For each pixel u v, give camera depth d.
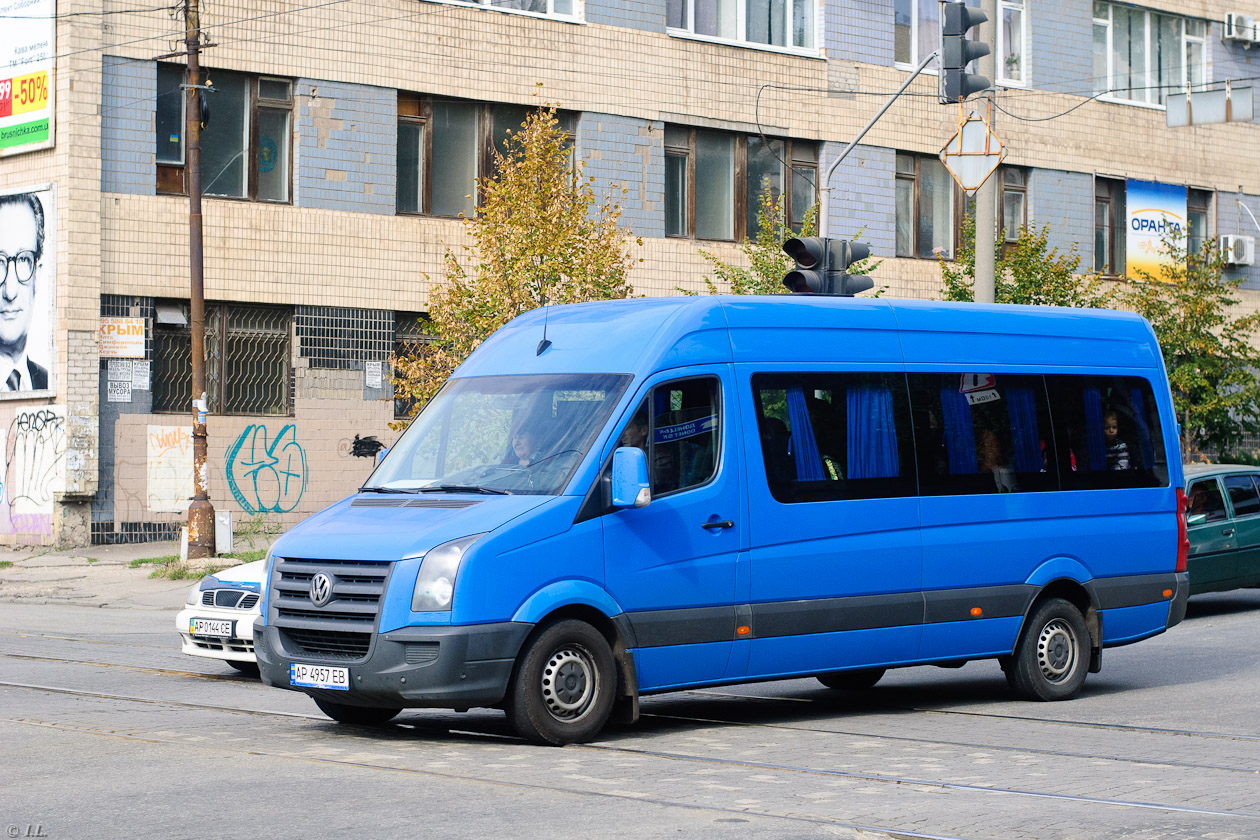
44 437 24.89
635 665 8.85
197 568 21.52
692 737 9.11
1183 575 11.77
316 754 8.23
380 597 8.29
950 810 6.83
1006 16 34.81
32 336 25.02
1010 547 10.65
